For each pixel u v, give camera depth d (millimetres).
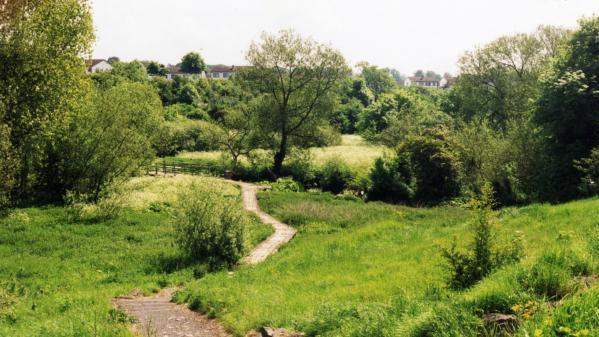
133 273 21219
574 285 7676
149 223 31875
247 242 24062
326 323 8906
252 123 64625
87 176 38406
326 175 56062
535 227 16422
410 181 46781
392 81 179125
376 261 17234
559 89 32156
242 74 64125
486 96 59781
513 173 37281
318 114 63938
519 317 6406
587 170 28609
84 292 17219
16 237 26812
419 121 74312
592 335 5105
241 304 12648
